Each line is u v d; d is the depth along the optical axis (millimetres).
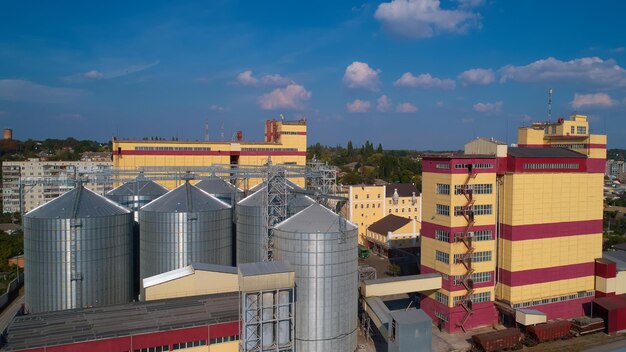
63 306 64188
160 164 116688
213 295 61656
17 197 192875
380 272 105875
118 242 68562
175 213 70250
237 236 75500
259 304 52219
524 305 73562
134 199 86562
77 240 64188
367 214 136750
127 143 113812
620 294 80500
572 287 77812
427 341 59125
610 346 68375
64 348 47000
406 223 123938
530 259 73688
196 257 71312
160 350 51000
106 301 67062
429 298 76125
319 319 57531
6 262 102250
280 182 69625
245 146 125688
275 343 53750
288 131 130250
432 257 75062
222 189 94938
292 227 58719
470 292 71250
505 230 73375
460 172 70625
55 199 68562
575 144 81875
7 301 81438
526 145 88375
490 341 64250
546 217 74688
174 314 55156
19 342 46938
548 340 69250
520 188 72188
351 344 60500
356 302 61594
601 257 81000
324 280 57406
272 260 61562
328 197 68375
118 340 49156
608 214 193375
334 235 57656
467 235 71000
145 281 63219
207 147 121000
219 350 53594
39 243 63719
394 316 60000
